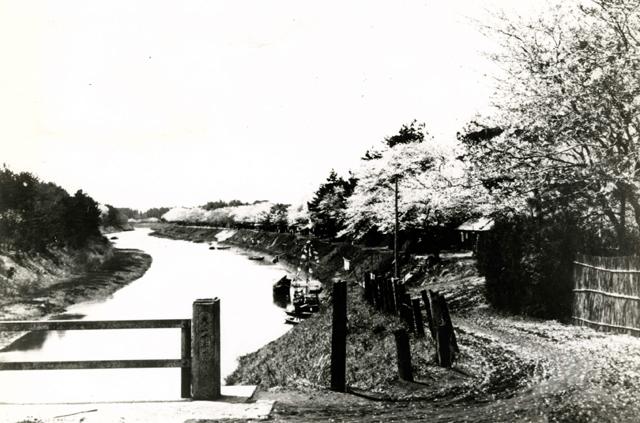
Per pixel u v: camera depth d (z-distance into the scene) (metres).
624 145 15.54
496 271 19.44
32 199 53.38
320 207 76.12
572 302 15.48
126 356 22.05
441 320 10.70
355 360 11.95
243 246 123.56
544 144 17.25
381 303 16.78
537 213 17.77
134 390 16.97
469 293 23.14
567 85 15.77
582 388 7.42
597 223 16.81
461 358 10.84
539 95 16.64
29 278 43.34
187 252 105.44
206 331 6.80
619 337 12.00
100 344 24.77
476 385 8.55
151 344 24.70
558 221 16.64
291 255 80.19
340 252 59.69
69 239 62.19
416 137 49.81
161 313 35.34
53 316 34.38
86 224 73.25
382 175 42.84
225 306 39.22
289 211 105.44
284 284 43.06
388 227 41.38
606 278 13.75
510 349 11.44
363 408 7.10
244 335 27.53
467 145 20.47
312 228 84.44
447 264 34.78
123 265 69.00
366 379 10.01
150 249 113.31
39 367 6.47
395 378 9.55
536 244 17.22
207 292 47.62
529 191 17.84
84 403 6.54
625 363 8.93
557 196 17.16
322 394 8.21
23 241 48.06
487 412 6.58
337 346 8.81
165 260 85.94
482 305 20.33
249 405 6.59
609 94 15.03
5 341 25.50
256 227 134.50
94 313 35.78
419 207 36.50
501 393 7.74
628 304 12.72
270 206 134.88
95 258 66.06
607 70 14.96
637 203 15.37
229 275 63.25
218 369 6.85
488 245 19.91
